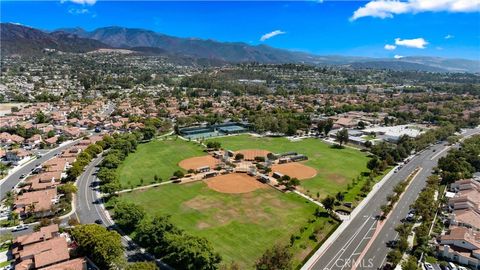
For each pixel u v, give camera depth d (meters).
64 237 116.19
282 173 198.88
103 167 189.62
